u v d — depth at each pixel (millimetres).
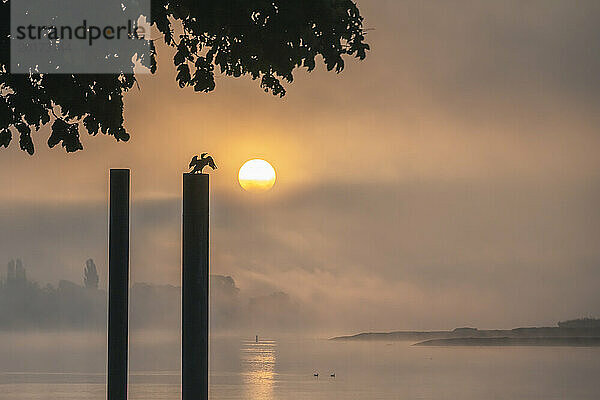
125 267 16328
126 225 16344
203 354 15781
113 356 16234
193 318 15797
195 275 15852
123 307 16281
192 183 15938
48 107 18938
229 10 18953
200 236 15906
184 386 15742
